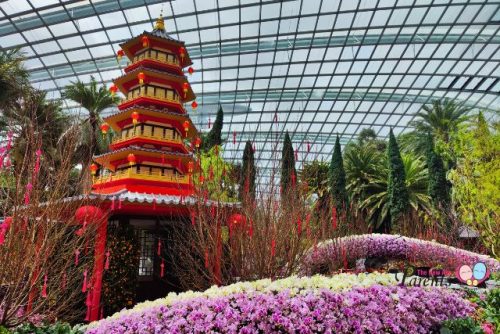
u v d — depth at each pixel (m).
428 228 18.91
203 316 4.46
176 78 13.23
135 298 11.16
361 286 5.21
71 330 5.27
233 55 35.31
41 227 5.46
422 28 31.28
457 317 5.50
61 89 35.47
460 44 32.75
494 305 6.44
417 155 35.09
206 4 29.58
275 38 33.34
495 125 15.91
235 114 42.97
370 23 31.19
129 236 10.46
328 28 31.98
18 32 29.67
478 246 17.72
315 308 4.52
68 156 6.07
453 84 38.34
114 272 9.92
